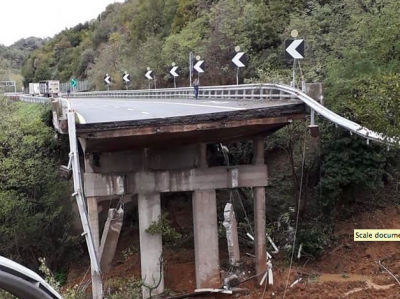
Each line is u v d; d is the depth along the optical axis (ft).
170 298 76.13
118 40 312.91
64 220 107.14
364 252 84.38
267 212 98.48
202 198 77.36
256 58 154.71
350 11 110.42
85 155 72.59
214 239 78.28
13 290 22.26
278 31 158.20
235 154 101.14
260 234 79.46
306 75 108.06
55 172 110.22
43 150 114.32
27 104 187.83
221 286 78.79
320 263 85.05
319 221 92.22
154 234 76.33
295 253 86.94
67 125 63.41
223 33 170.60
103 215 105.40
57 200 106.63
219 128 66.33
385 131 55.88
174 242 98.22
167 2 268.21
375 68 85.66
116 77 264.31
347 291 73.61
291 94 71.10
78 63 389.80
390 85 57.77
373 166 87.35
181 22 233.76
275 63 142.41
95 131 61.67
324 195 90.33
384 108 57.82
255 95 90.63
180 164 76.95
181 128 64.75
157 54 227.20
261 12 162.91
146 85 230.27
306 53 120.67
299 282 78.84
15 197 103.60
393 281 74.69
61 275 102.83
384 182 95.35
